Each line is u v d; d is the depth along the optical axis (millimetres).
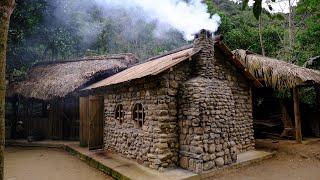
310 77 9859
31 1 13453
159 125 7109
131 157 8227
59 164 8680
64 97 12000
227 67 9172
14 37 13336
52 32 15242
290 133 11617
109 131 9688
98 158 8484
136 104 8250
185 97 7254
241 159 8180
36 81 13094
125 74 9812
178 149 7375
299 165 8086
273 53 18812
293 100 11750
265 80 10469
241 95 9680
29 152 10742
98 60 13617
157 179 6211
